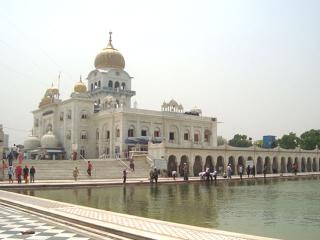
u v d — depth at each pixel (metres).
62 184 33.44
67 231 11.64
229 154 64.44
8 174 38.88
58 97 81.75
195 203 21.58
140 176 49.50
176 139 73.25
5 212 15.99
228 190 31.86
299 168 77.62
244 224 14.48
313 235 12.31
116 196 26.00
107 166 50.53
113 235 10.85
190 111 80.19
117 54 82.38
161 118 71.06
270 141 89.00
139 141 63.59
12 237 10.69
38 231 11.63
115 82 80.88
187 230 10.98
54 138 73.44
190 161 58.31
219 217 16.23
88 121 73.44
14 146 58.06
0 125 44.88
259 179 50.62
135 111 67.62
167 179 46.22
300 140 106.69
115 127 67.88
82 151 71.81
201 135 76.69
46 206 16.83
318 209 18.92
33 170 36.97
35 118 86.69
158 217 16.17
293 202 22.25
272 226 14.05
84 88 76.62
